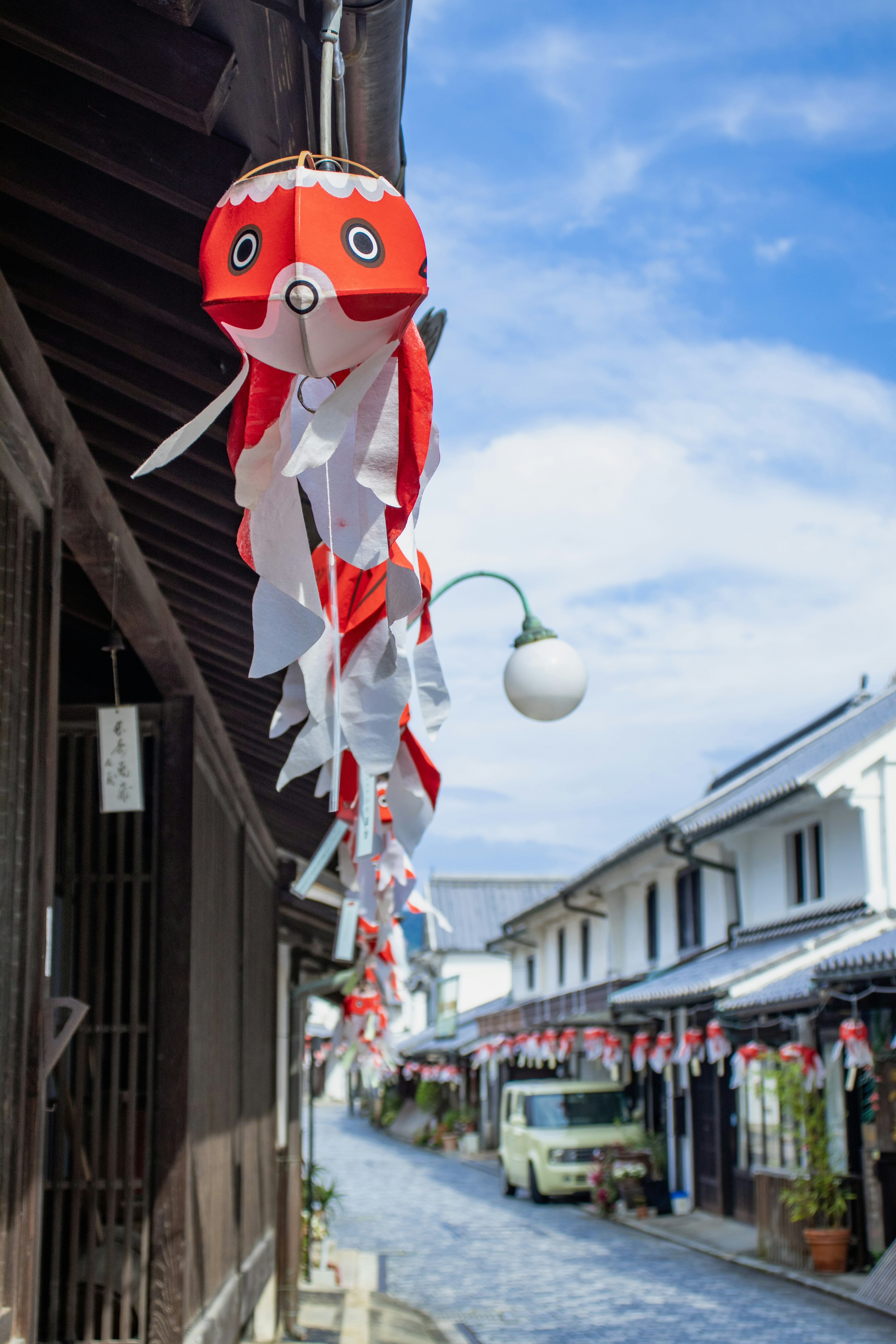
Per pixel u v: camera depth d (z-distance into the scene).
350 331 2.06
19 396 3.43
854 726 22.06
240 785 8.09
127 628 5.14
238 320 2.04
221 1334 6.20
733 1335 11.09
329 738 2.66
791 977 16.05
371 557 2.30
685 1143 21.19
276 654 2.22
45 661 3.56
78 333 3.73
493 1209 22.72
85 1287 5.35
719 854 21.94
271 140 2.76
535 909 32.41
